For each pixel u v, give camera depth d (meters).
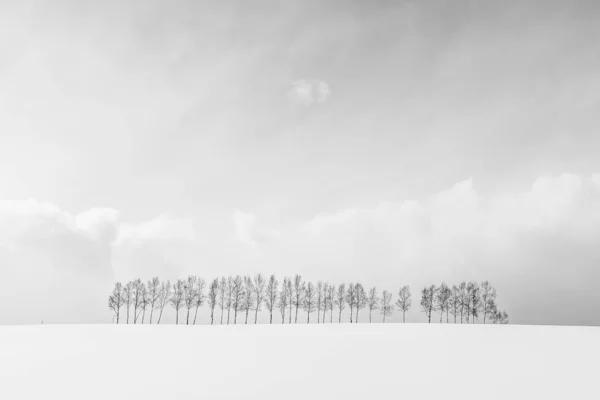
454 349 28.42
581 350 27.89
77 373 19.36
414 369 20.27
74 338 36.88
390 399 14.54
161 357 24.91
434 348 29.08
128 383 17.16
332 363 22.27
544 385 16.73
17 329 48.56
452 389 16.02
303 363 22.30
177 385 16.75
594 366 21.28
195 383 17.11
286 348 29.55
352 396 14.94
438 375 18.70
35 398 14.72
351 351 27.52
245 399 14.50
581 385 16.80
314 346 30.66
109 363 22.42
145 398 14.67
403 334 42.09
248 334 43.12
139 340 35.53
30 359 23.83
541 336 38.72
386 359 23.69
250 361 23.19
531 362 22.47
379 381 17.44
